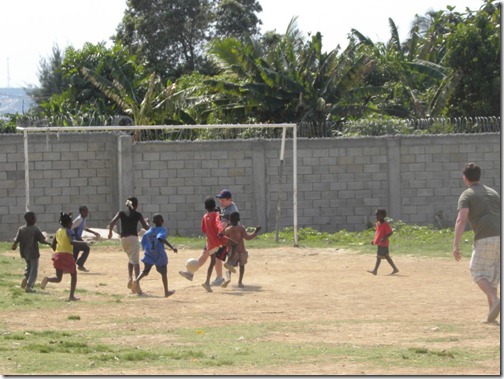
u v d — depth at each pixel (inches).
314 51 2374.5
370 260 1312.7
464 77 2314.2
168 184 1776.6
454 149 1824.6
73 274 925.8
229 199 1050.1
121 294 975.6
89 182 1770.4
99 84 2527.1
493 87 2269.9
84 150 1766.7
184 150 1777.8
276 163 1800.0
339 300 911.7
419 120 1963.6
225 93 2351.1
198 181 1782.7
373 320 773.9
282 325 748.6
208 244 1002.7
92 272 1189.1
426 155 1822.1
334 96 2310.5
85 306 869.2
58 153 1755.7
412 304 874.1
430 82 2662.4
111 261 1321.4
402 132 1936.5
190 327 741.9
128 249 987.3
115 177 1780.3
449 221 1828.2
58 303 886.4
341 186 1811.0
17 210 1740.9
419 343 650.2
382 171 1813.5
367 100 2539.4
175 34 3683.6
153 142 1770.4
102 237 1598.2
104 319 787.4
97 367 558.3
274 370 542.6
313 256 1376.7
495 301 723.4
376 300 908.6
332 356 592.1
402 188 1819.6
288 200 1804.9
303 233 1646.2
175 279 1112.2
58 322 769.6
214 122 2279.8
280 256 1378.0
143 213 1772.9
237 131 1975.9
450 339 665.0
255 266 1254.3
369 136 1827.0
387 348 627.2
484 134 1820.9
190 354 601.3
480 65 2288.4
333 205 1811.0
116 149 1779.0
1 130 2279.8
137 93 2751.0
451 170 1824.6
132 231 987.9
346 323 756.0
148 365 565.3
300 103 2266.2
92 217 1774.1
